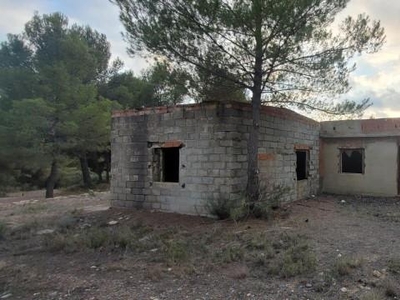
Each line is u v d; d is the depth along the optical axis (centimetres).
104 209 1005
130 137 969
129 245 624
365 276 433
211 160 825
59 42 1686
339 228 710
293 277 444
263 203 804
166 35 727
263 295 397
